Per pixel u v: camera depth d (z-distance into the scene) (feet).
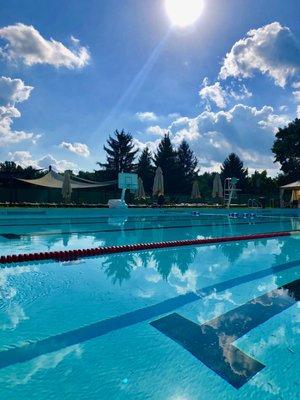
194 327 8.20
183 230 31.24
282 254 18.71
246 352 6.89
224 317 8.86
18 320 8.51
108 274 13.55
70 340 7.39
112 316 8.86
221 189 76.48
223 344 7.24
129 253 18.80
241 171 149.18
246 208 71.46
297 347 7.13
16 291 11.02
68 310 9.26
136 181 60.29
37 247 20.11
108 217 48.98
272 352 6.92
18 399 5.27
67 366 6.26
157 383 5.73
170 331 7.91
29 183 67.97
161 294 10.84
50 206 52.31
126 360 6.52
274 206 82.64
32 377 5.88
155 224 37.52
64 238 24.41
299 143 108.27
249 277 13.28
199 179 157.79
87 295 10.64
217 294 10.94
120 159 147.64
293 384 5.75
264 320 8.68
